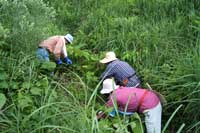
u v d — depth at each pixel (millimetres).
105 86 4324
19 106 3379
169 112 4395
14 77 3816
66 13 5965
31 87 3730
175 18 5629
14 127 3248
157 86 4555
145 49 5074
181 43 5105
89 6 6207
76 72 4848
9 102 3574
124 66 4598
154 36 5215
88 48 5406
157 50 4988
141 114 4133
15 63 3957
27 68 3973
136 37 5238
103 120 3662
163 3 5859
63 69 4754
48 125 3182
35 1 4602
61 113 3387
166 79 4527
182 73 4355
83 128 3164
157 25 5465
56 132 3318
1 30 3943
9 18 4301
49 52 4543
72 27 5844
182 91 4289
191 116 4266
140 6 5957
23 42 4133
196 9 5703
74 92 4258
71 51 5008
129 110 4039
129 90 4133
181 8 5754
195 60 4293
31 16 4438
